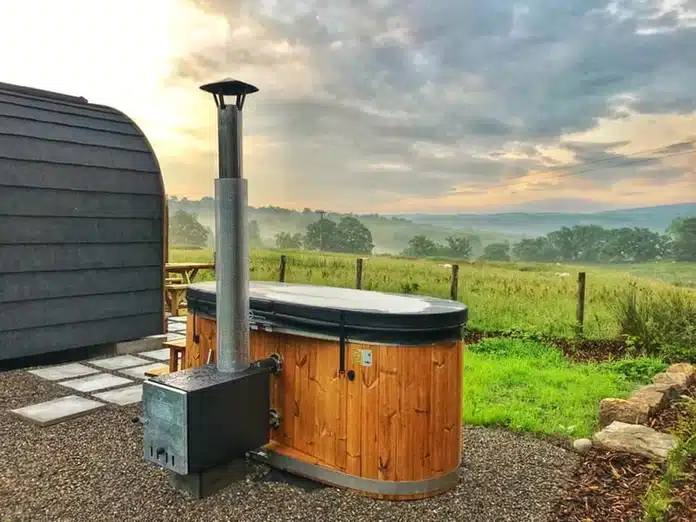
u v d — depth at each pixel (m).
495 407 4.31
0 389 4.59
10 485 2.83
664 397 4.32
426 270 9.33
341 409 2.82
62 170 5.41
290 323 2.98
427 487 2.77
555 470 3.16
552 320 7.66
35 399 4.34
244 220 2.87
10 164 5.02
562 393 4.81
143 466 3.09
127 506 2.62
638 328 6.60
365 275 9.78
